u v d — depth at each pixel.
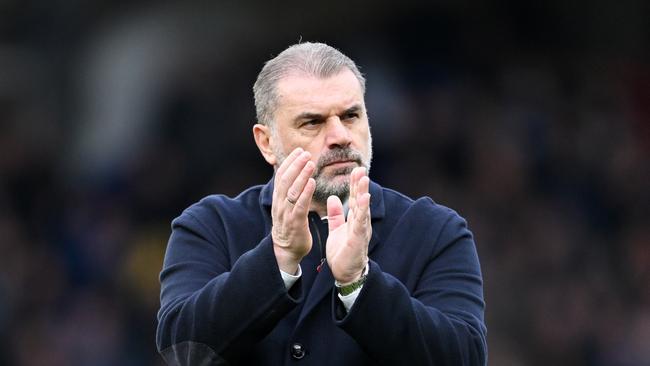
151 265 36.31
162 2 42.66
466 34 42.22
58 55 42.41
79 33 42.50
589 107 40.38
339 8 43.34
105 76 41.94
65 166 40.53
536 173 38.03
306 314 11.18
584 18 43.56
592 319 33.72
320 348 11.16
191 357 10.63
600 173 38.41
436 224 11.62
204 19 42.34
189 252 11.55
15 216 38.00
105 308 34.88
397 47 42.00
